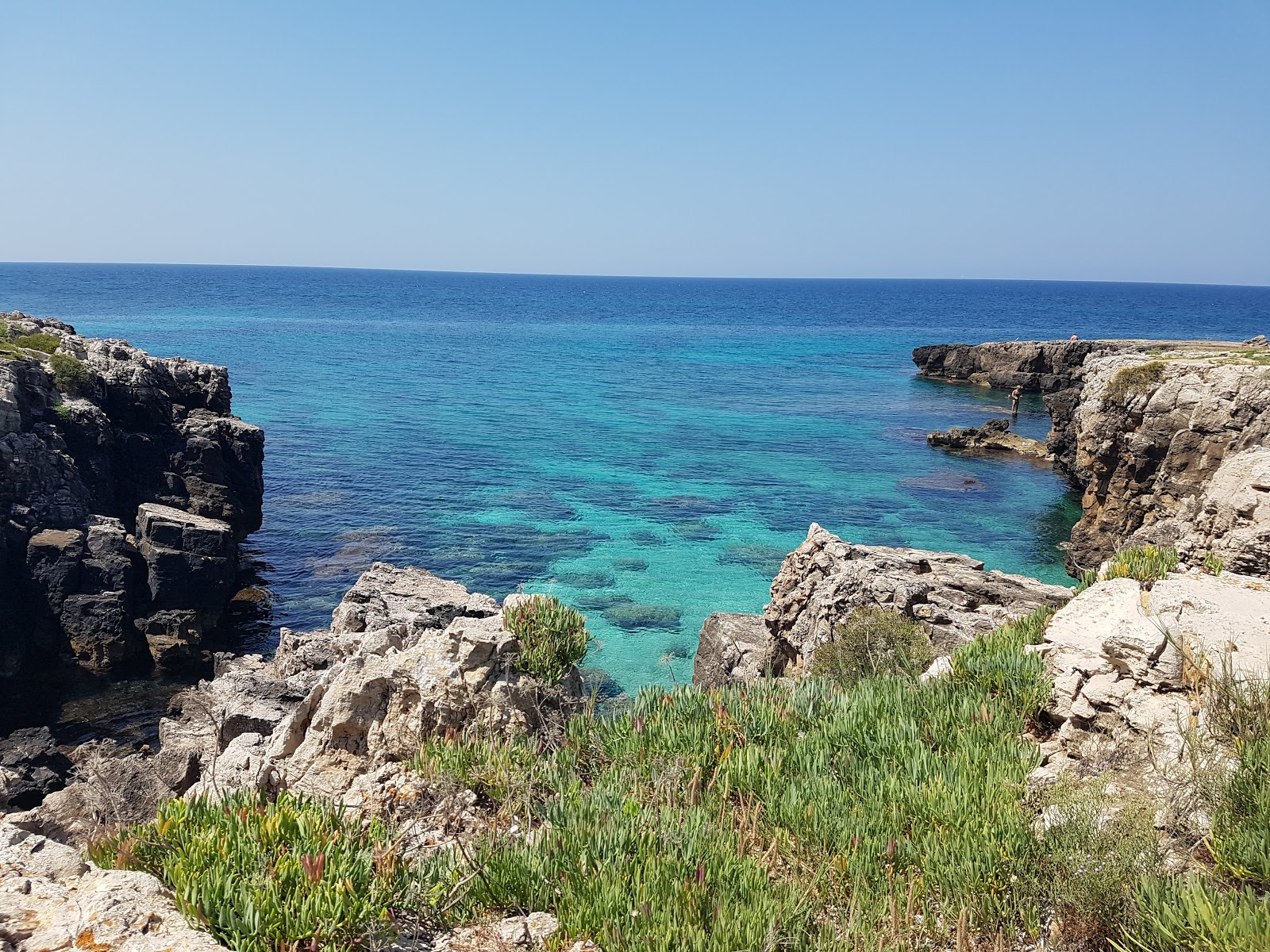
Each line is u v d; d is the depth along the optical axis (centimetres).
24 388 4434
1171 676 1044
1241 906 654
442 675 1198
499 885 792
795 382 13138
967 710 1154
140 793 1761
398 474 7056
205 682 2511
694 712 1224
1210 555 1433
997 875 811
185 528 4312
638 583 4644
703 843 862
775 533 5625
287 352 15225
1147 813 820
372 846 784
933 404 11144
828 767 1066
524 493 6556
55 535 4116
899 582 2323
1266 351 5716
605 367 14538
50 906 622
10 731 3462
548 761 1095
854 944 747
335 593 4750
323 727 1208
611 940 711
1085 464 5069
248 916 621
